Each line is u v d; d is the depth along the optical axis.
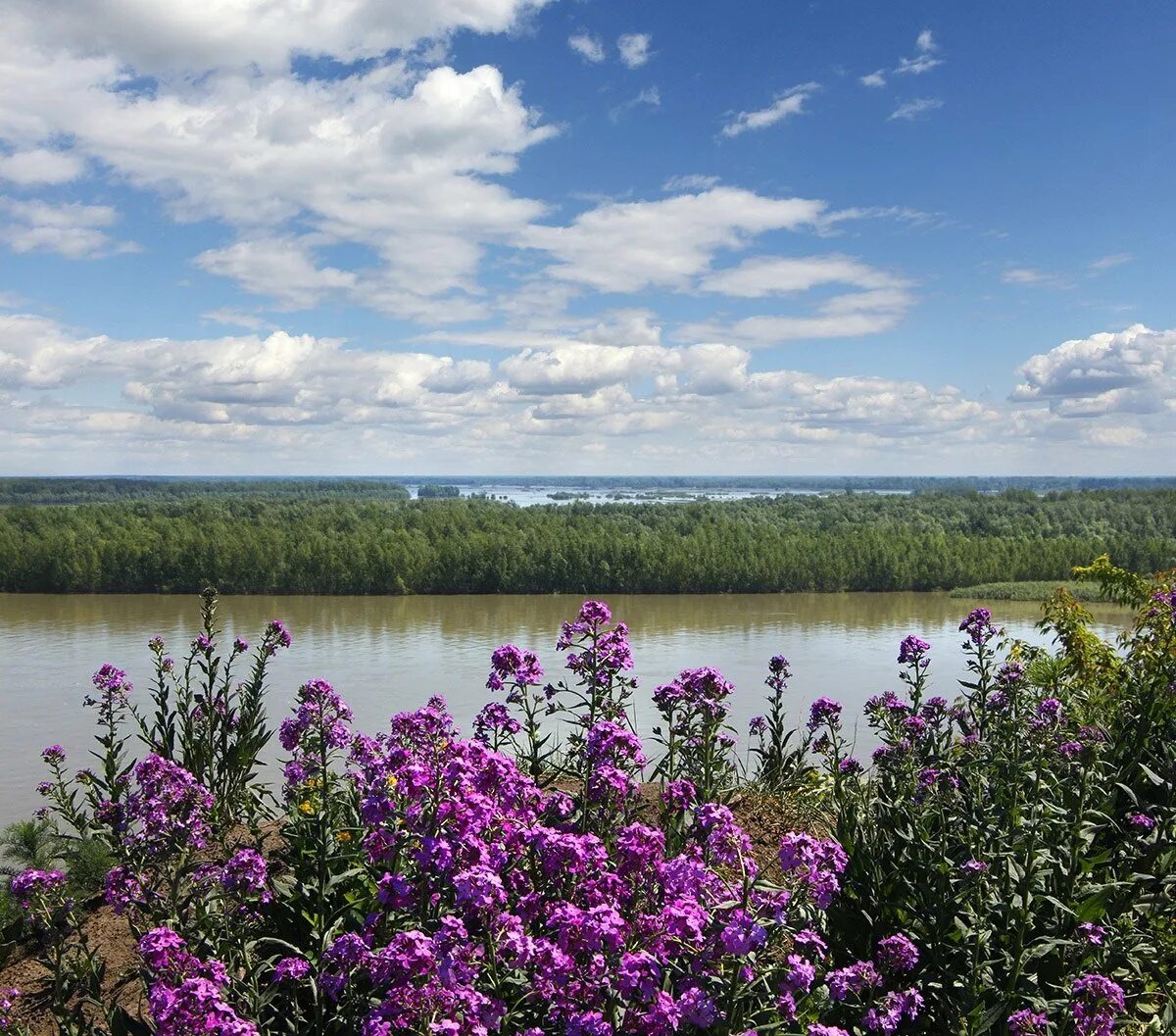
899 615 78.94
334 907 5.77
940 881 5.87
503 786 4.96
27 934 7.18
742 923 4.11
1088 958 5.52
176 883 5.55
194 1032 3.88
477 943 4.30
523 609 84.62
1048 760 6.91
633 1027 3.97
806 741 9.53
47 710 36.59
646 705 25.44
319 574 100.44
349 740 6.86
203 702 9.21
